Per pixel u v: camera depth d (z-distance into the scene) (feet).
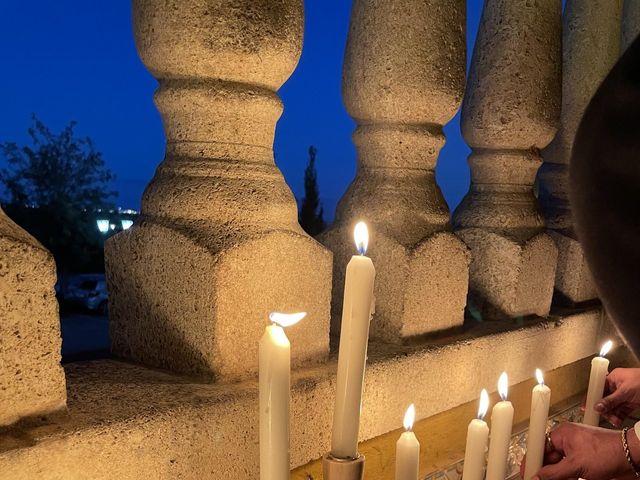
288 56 4.48
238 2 4.22
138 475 3.65
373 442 5.26
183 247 4.28
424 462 5.80
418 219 5.74
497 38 6.68
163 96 4.46
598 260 2.40
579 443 4.68
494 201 6.97
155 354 4.57
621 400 5.76
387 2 5.50
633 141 2.21
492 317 6.93
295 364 4.78
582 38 7.81
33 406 3.42
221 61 4.29
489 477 4.67
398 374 5.25
